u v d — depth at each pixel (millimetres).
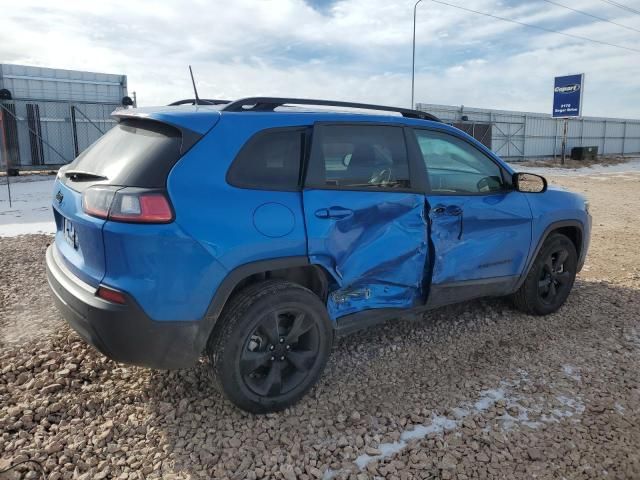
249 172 2908
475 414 3086
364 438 2834
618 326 4492
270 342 2973
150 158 2719
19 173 17750
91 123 19109
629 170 29516
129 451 2676
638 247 7836
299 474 2537
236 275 2795
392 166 3502
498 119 32906
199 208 2672
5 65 17578
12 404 3031
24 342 3783
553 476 2562
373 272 3387
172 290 2613
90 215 2688
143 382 3314
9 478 2418
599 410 3154
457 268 3834
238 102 3068
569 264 4785
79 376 3346
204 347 2838
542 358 3850
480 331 4309
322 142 3203
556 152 36875
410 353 3883
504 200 4141
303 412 3080
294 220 2977
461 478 2531
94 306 2594
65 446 2686
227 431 2854
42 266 5879
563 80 31891
